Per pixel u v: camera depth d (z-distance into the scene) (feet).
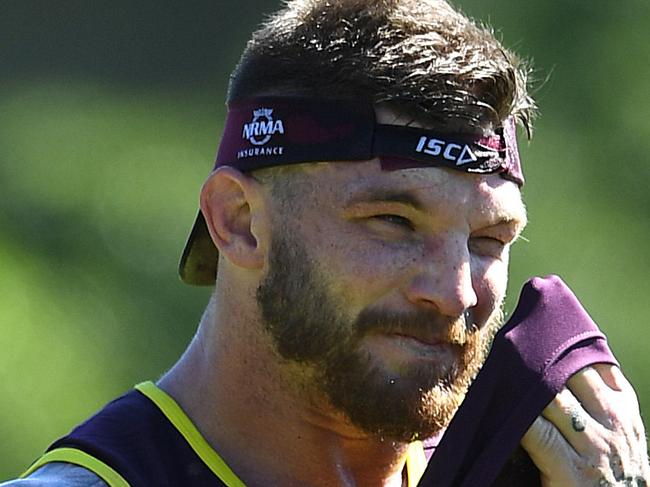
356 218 28.22
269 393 29.40
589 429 28.55
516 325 28.86
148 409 29.71
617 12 119.75
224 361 29.76
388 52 28.37
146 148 129.29
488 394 28.32
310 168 28.53
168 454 29.19
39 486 27.73
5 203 120.78
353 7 28.96
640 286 103.71
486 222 28.55
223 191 29.60
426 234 28.27
